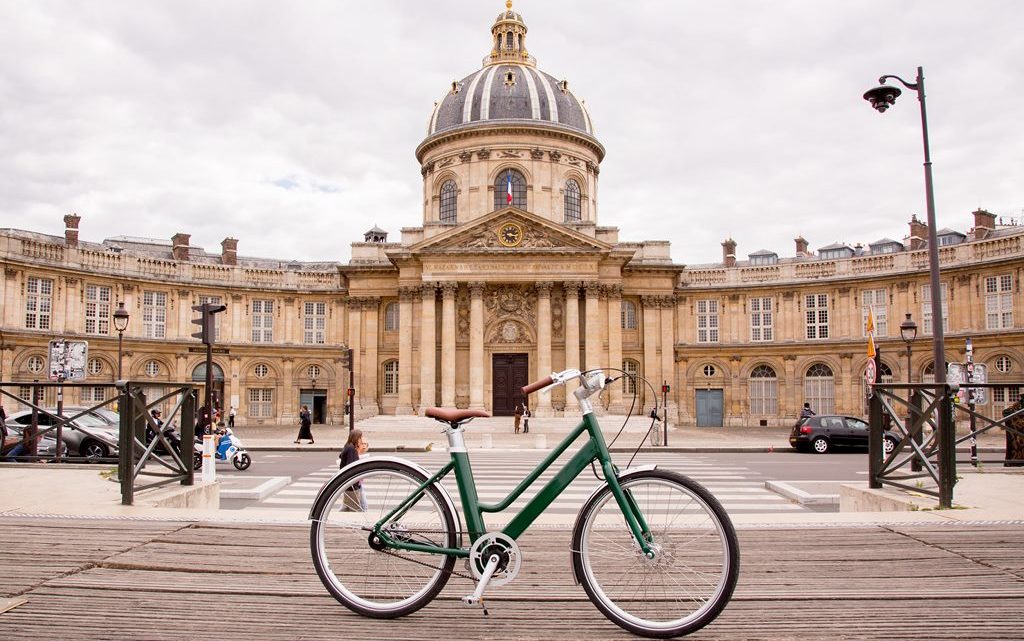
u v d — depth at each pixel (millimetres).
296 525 6918
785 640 4020
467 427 35562
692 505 4090
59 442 12930
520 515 4176
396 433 34438
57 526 6875
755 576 5320
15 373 34719
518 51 48938
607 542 4395
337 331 44250
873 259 40062
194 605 4613
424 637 4066
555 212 44750
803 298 41938
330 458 22453
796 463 20578
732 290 43312
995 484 10672
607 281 40312
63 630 4160
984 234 38875
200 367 41688
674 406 41344
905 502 8781
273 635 4090
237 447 18703
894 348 38938
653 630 4008
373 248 43125
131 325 39562
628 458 21672
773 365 42375
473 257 38812
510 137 44594
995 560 5766
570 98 47375
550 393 39000
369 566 4488
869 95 15602
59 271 36594
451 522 4250
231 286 42625
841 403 40438
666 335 42406
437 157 46312
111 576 5242
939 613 4484
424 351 38625
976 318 35875
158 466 17141
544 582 5191
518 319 40000
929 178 15281
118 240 57094
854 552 6020
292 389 43469
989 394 34844
